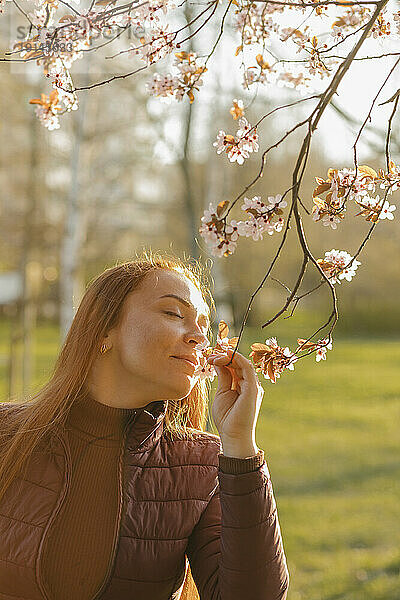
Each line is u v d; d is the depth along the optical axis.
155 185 18.88
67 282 10.96
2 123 14.17
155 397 1.60
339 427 12.74
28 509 1.54
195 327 1.61
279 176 17.97
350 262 1.62
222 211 1.51
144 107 8.59
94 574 1.52
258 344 1.59
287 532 7.19
